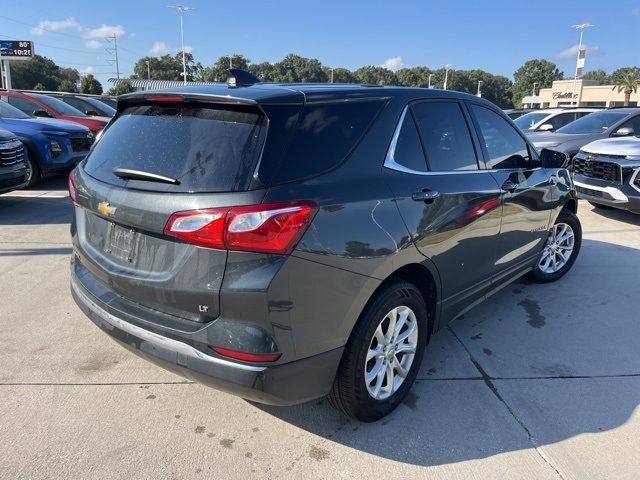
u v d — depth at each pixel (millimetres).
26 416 2721
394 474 2391
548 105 74750
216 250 2062
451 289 3160
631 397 3035
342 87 2662
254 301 2047
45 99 11812
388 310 2594
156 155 2342
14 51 35250
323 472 2395
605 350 3594
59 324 3768
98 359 3312
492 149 3598
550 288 4730
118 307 2449
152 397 2930
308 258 2143
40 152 8789
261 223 2018
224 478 2342
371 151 2561
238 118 2248
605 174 7133
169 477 2336
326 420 2770
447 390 3072
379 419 2768
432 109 3090
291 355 2170
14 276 4691
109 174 2520
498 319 4074
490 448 2576
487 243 3430
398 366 2801
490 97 119375
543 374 3271
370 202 2426
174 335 2213
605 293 4617
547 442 2629
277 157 2143
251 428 2689
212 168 2148
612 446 2605
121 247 2453
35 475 2312
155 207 2193
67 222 6664
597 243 6188
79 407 2816
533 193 3951
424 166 2891
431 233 2795
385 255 2473
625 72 62750
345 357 2459
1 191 6824
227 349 2094
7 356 3311
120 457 2447
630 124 9648
